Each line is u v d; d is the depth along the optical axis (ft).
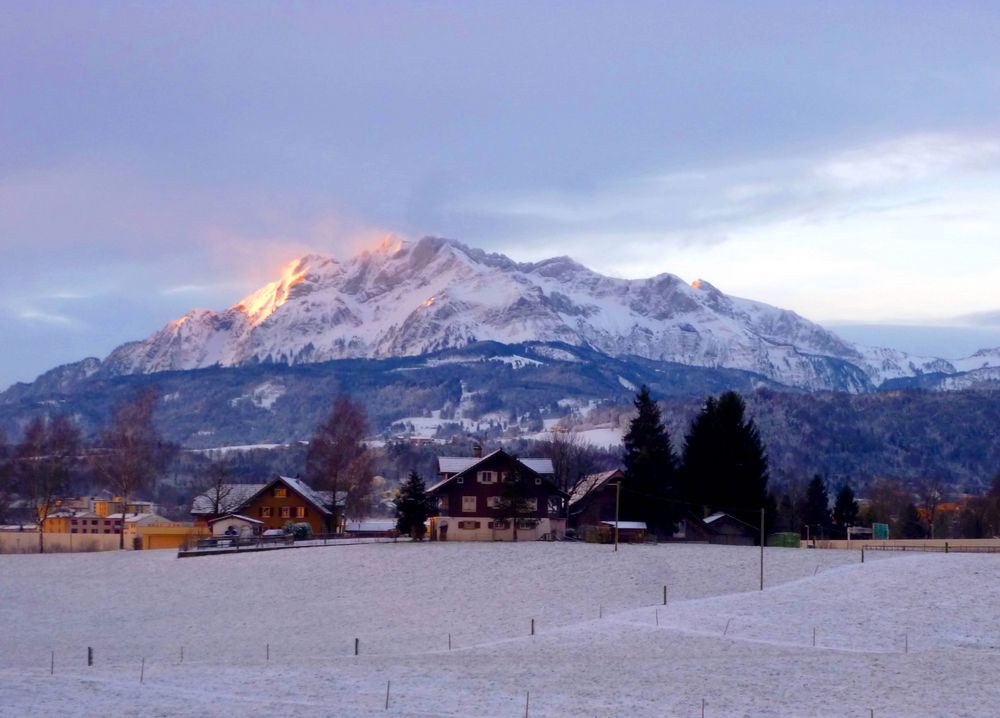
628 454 430.20
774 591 253.24
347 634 242.37
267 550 369.09
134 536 471.21
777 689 170.09
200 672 193.47
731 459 423.64
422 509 390.63
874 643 205.46
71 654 230.07
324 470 504.43
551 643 214.28
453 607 266.36
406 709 159.02
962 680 174.50
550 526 400.06
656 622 229.45
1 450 626.64
